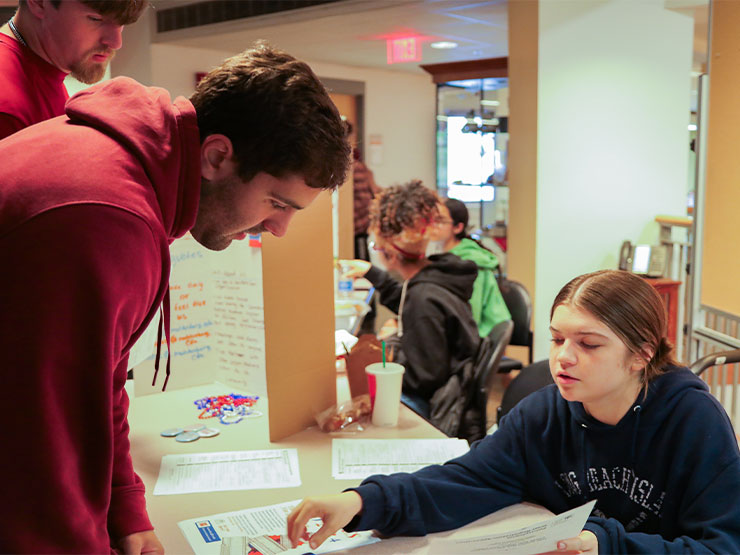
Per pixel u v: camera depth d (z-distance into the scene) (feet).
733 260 7.50
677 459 3.46
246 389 5.71
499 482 3.89
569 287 3.58
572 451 3.84
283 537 3.48
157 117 2.81
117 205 2.46
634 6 13.75
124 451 3.34
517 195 14.51
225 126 2.83
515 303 10.69
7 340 2.32
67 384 2.42
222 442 4.82
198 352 5.91
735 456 3.36
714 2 7.77
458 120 23.93
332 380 5.19
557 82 13.55
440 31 16.92
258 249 5.26
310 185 2.98
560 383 3.51
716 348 7.83
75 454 2.50
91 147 2.60
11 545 2.39
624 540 3.22
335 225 11.70
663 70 14.19
